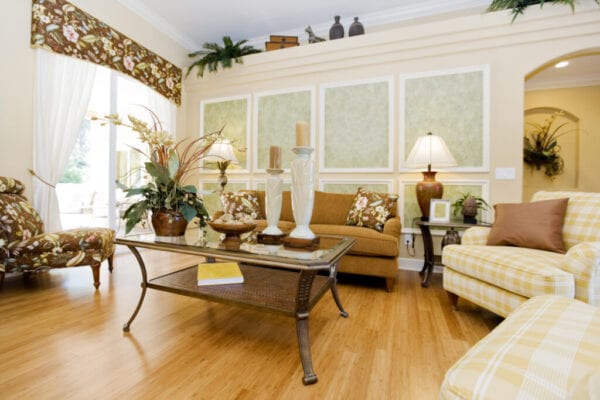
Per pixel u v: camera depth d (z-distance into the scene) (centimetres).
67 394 106
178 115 405
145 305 190
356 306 196
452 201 290
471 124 285
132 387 110
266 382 115
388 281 228
